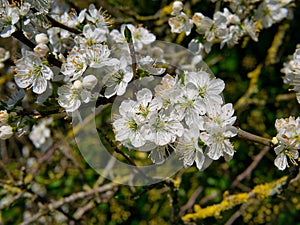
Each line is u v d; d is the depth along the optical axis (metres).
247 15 0.38
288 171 0.36
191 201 0.51
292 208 0.57
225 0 0.38
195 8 0.51
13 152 0.66
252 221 0.58
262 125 0.57
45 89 0.26
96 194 0.49
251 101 0.55
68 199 0.47
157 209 0.60
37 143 0.52
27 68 0.26
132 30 0.33
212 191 0.57
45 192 0.57
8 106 0.27
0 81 0.42
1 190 0.50
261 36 0.58
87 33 0.27
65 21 0.30
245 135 0.26
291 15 0.51
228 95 0.57
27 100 0.31
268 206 0.55
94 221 0.58
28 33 0.27
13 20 0.25
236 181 0.50
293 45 0.59
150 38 0.33
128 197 0.39
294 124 0.26
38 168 0.57
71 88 0.25
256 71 0.54
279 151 0.26
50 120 0.51
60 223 0.53
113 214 0.59
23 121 0.26
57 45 0.29
